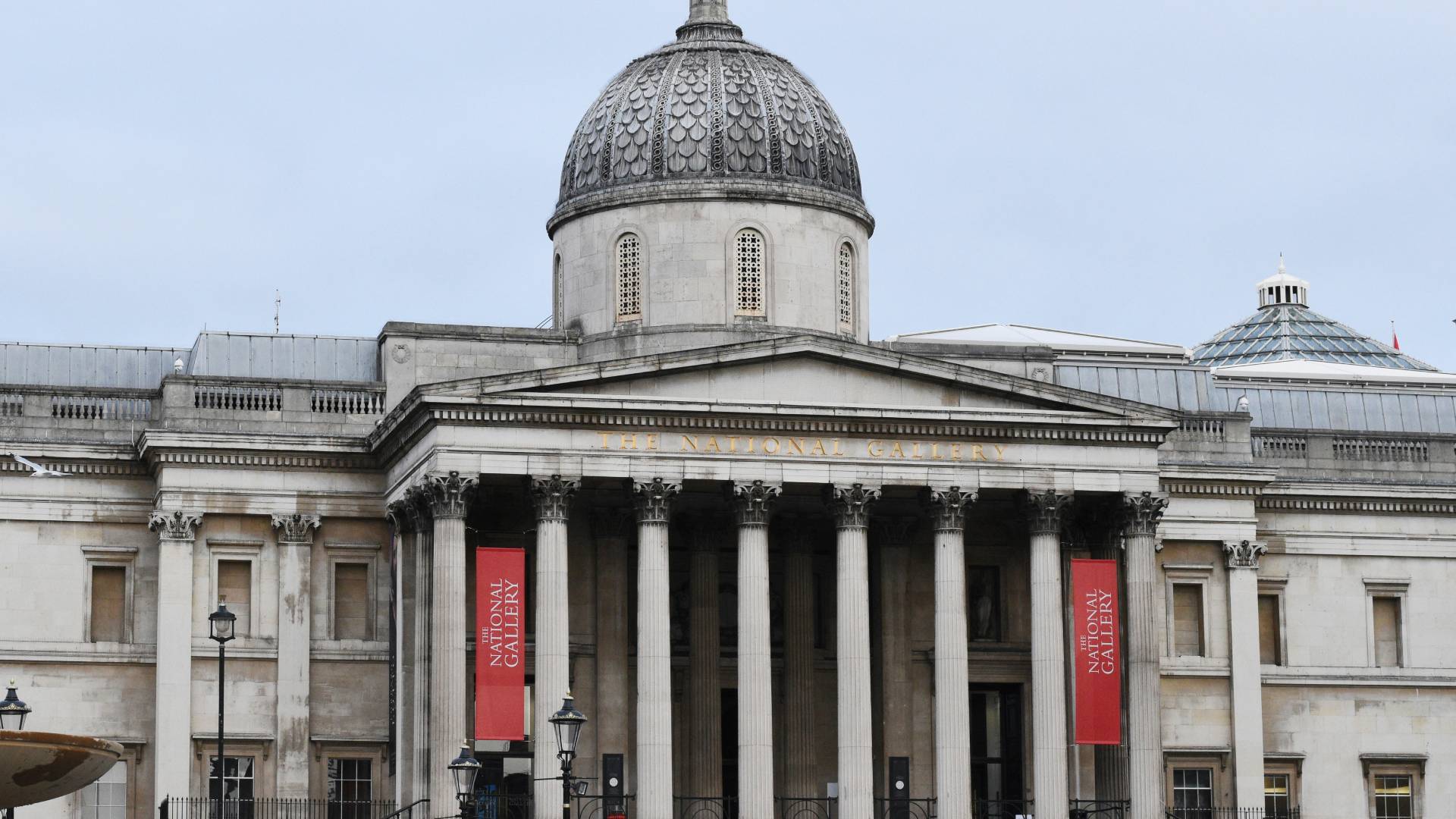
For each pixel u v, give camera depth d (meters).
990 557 104.69
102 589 103.19
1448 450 115.50
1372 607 113.44
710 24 109.88
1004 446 97.12
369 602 102.44
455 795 91.38
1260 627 112.50
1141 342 125.25
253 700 100.88
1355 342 147.00
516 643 93.00
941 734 95.50
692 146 104.62
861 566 95.19
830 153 106.62
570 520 100.75
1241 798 107.81
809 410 94.94
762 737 93.56
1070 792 100.69
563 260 107.31
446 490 92.38
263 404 102.81
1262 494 111.88
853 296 106.88
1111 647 96.75
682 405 93.94
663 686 93.25
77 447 102.56
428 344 103.75
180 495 100.94
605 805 97.00
